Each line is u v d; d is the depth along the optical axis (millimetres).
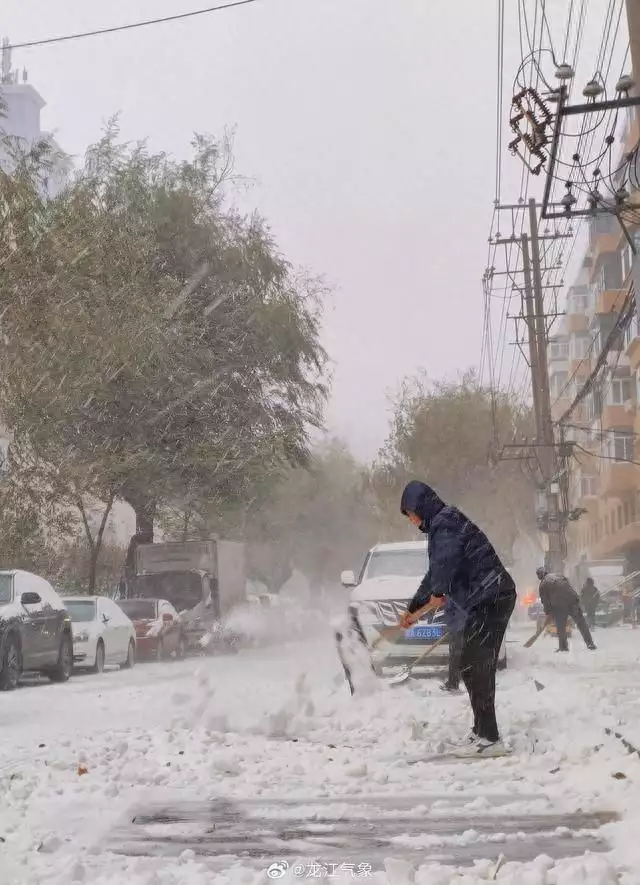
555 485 46625
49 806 6910
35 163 35750
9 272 32031
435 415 63844
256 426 41750
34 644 20781
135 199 41625
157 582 37438
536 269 46250
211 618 37094
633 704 11586
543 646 29344
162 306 37719
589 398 75125
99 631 26281
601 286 69062
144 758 8781
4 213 32344
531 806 6664
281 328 42031
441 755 8797
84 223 34969
